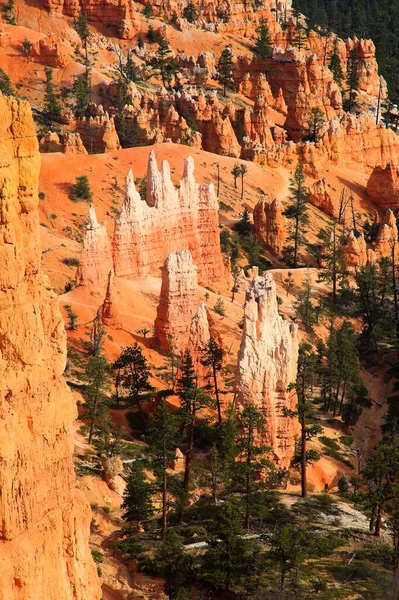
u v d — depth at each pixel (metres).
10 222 38.75
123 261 127.00
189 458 80.56
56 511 41.12
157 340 111.62
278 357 90.44
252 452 81.25
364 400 119.69
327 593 64.50
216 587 64.12
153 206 131.88
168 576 63.50
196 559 67.12
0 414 38.66
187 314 111.31
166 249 133.12
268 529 75.06
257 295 90.56
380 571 69.00
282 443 90.00
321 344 125.38
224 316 131.00
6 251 38.72
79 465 78.06
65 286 130.25
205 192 138.38
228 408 95.31
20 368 39.53
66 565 41.94
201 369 100.75
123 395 99.00
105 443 82.94
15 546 38.94
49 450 40.59
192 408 88.69
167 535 70.25
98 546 68.75
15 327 39.09
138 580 64.81
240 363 89.38
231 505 68.19
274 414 89.62
